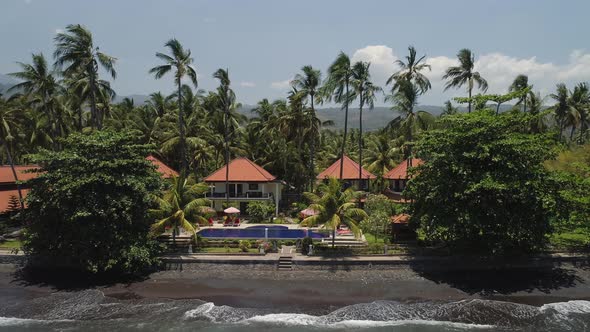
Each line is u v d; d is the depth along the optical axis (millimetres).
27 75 40969
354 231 32406
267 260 31469
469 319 23547
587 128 66812
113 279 30078
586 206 31781
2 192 44688
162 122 58781
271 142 62812
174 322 23109
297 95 47812
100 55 41594
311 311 24703
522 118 30391
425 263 31516
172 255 32312
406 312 24359
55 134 51125
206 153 56000
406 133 46844
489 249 30547
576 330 22125
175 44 43719
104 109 59375
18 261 32844
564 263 32156
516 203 29062
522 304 25438
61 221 29203
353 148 91000
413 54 46531
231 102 52750
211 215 41250
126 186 29609
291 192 63594
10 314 24141
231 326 22672
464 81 45875
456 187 29078
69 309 24766
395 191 50812
